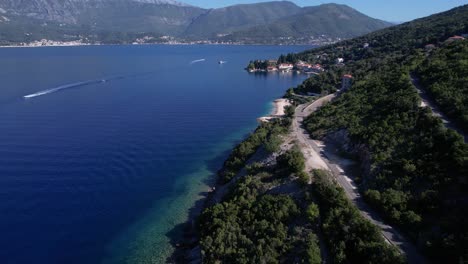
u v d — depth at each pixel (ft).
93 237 204.95
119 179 272.72
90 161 299.17
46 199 237.86
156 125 411.54
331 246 154.20
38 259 184.55
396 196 170.71
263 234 177.78
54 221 215.92
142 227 217.15
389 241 149.48
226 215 201.77
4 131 362.12
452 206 152.56
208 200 246.88
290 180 207.00
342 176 209.46
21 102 481.87
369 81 362.33
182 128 407.23
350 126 263.29
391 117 240.32
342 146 251.80
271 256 163.43
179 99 557.33
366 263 138.41
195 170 297.74
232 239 184.65
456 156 170.09
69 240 200.54
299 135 291.99
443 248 133.80
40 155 304.91
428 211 157.69
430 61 326.65
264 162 247.70
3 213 219.61
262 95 614.34
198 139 371.97
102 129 384.27
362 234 150.41
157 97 563.89
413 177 178.50
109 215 226.58
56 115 428.56
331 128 283.18
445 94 248.73
